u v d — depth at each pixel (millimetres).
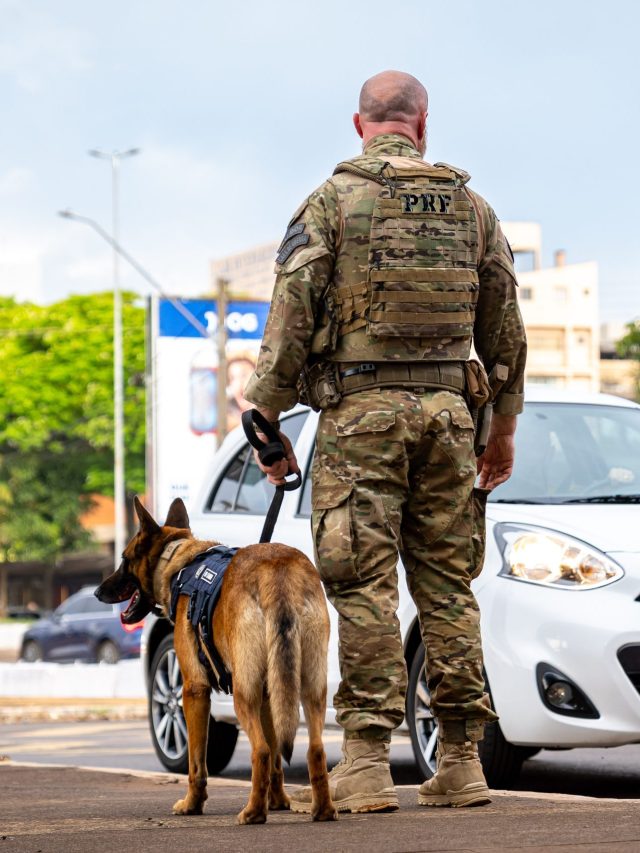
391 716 8625
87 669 32344
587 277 148125
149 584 10133
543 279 147125
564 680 11070
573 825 7590
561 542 11555
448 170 8961
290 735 8102
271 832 7781
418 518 8883
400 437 8609
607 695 10914
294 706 8148
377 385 8664
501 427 9594
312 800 8500
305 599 8430
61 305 109125
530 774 14328
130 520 108000
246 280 181375
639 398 103312
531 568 11492
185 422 63281
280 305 8727
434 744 12078
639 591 11125
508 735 11344
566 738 11039
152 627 15836
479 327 9352
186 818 9273
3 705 29922
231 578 8875
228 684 9156
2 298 113375
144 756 18484
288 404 8914
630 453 13570
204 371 63656
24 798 11555
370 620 8578
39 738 21891
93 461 105688
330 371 8773
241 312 64375
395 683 8609
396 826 7766
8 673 33531
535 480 12938
